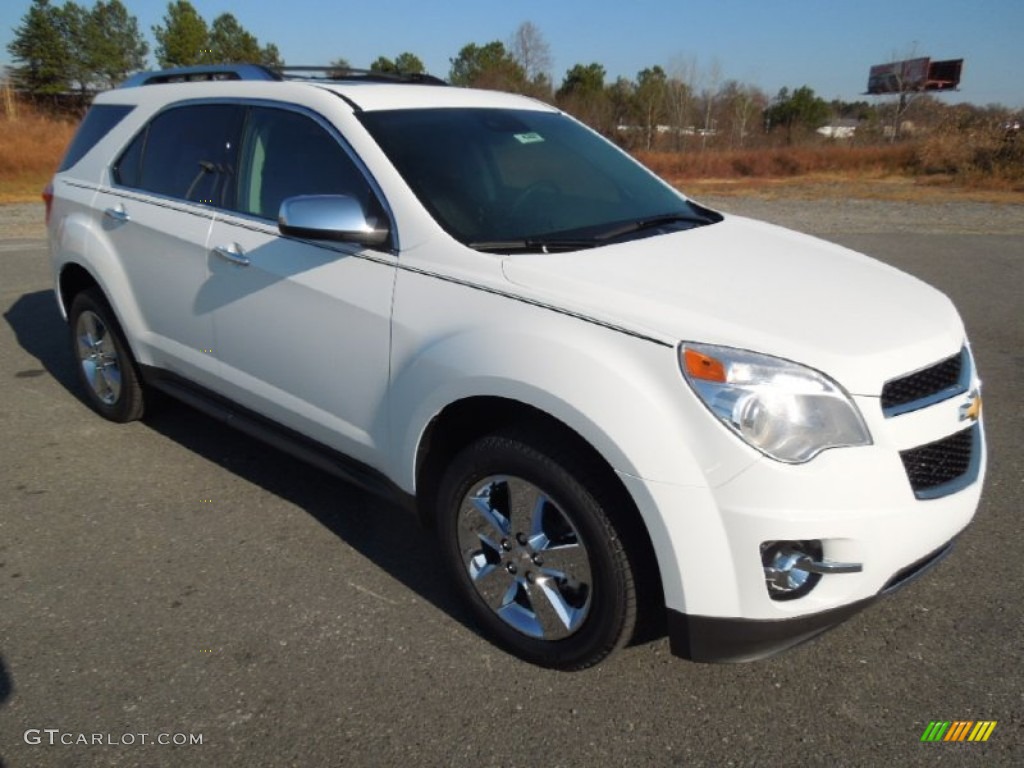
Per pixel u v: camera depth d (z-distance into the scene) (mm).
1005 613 3070
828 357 2383
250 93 3791
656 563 2467
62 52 49375
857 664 2816
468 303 2805
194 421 4926
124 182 4398
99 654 2875
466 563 2941
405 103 3564
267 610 3131
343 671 2803
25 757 2428
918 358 2518
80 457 4434
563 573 2684
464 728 2551
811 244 3469
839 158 29000
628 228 3311
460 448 3113
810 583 2391
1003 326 6883
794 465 2291
